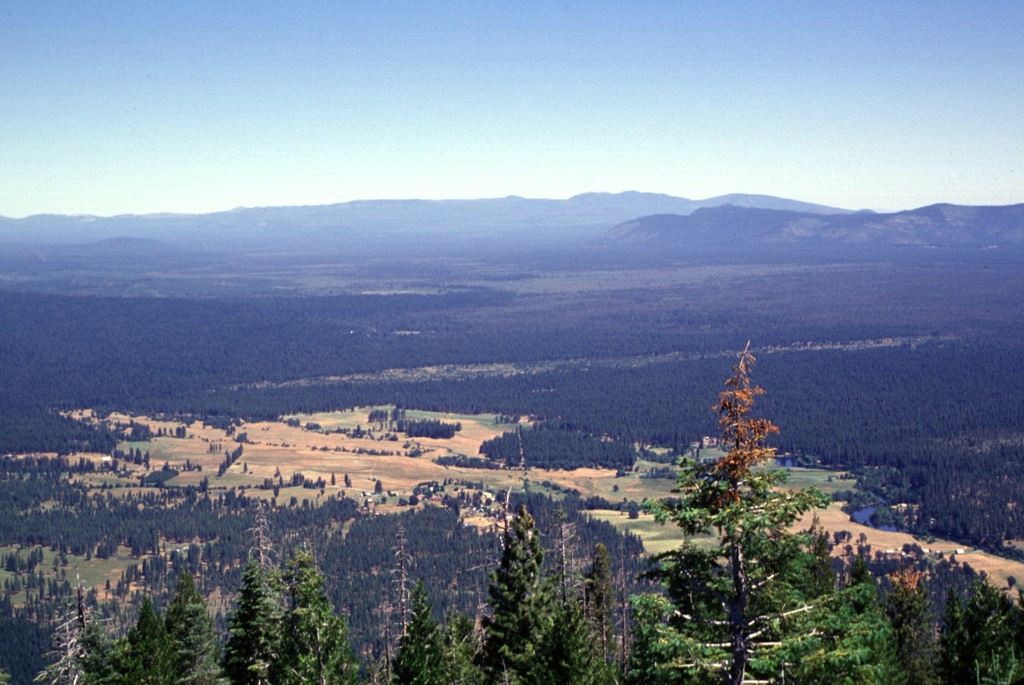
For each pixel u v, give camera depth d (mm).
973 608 67000
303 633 66500
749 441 34000
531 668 58969
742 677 33500
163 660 67000
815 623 33188
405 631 67000
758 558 34750
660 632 33844
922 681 69000
